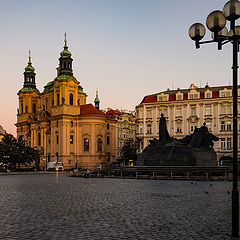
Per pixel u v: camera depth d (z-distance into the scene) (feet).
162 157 155.53
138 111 326.03
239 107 286.25
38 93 418.51
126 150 395.75
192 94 305.94
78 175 191.11
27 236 39.63
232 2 40.14
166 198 74.18
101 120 353.31
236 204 38.88
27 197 79.20
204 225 45.14
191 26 45.98
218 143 290.35
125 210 57.98
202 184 111.55
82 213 55.21
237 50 44.32
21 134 418.51
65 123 343.26
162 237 38.78
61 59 359.25
